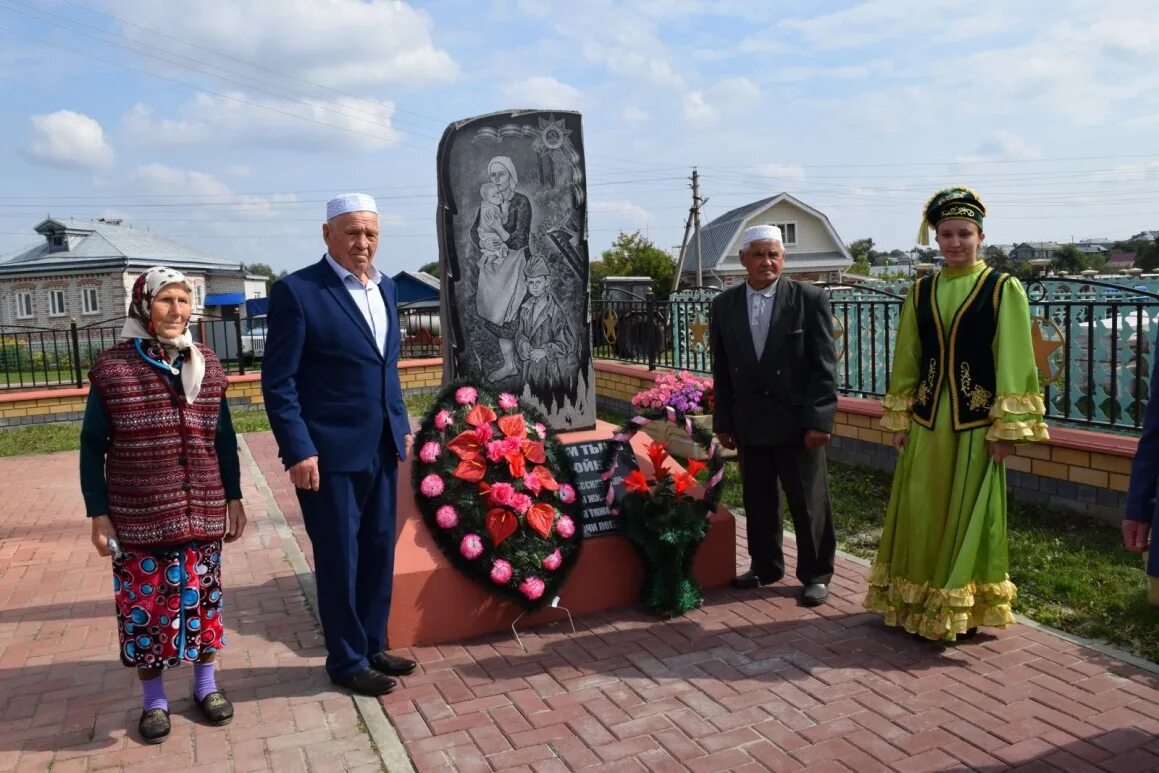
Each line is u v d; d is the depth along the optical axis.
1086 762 3.16
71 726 3.58
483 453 4.49
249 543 6.29
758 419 4.71
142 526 3.33
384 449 3.89
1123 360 6.69
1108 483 5.81
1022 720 3.46
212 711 3.55
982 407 4.01
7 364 12.76
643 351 11.53
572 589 4.63
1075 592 4.72
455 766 3.22
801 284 4.76
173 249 37.34
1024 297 3.96
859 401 7.95
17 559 6.09
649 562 4.65
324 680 3.97
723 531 5.02
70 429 11.91
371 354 3.79
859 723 3.47
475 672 3.99
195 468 3.44
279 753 3.33
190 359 3.45
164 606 3.39
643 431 8.05
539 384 5.70
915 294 4.26
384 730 3.48
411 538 4.38
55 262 32.84
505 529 4.33
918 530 4.15
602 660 4.09
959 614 4.01
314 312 3.71
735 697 3.71
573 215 5.73
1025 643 4.18
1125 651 4.05
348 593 3.78
